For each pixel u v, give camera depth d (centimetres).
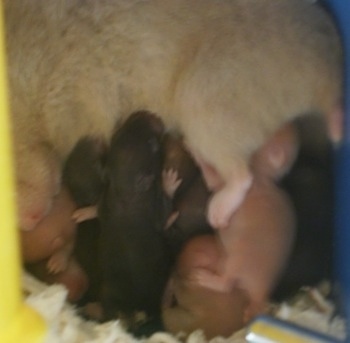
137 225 19
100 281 19
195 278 19
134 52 19
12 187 11
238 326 19
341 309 19
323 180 20
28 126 19
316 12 19
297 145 19
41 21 19
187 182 19
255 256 19
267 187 19
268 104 19
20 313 12
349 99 19
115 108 19
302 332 14
